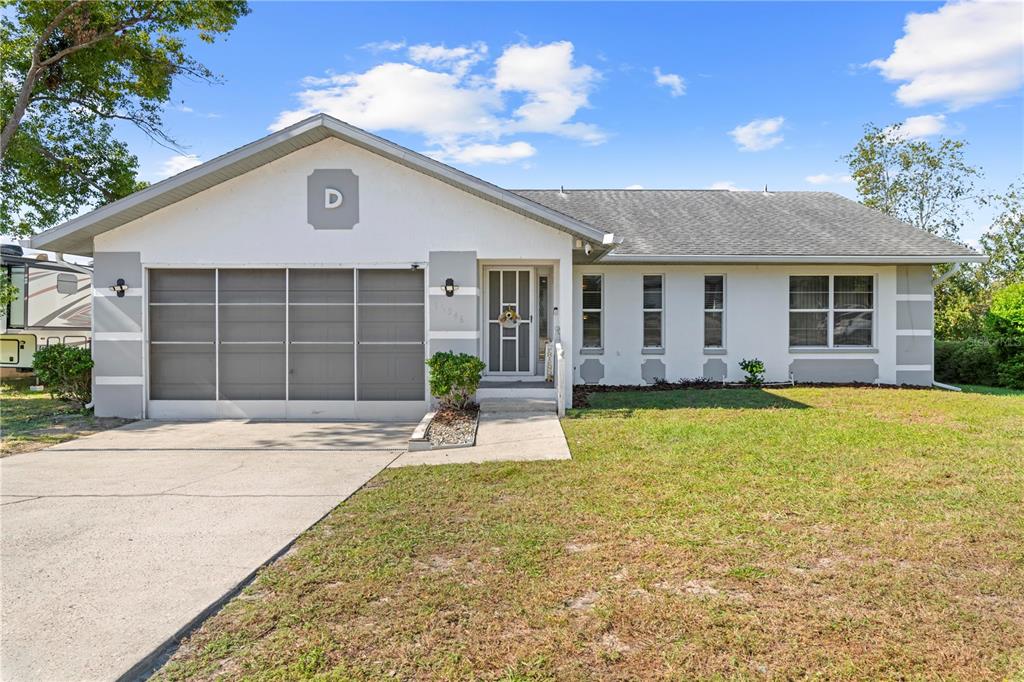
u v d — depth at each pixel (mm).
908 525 4609
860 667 2814
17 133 17250
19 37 15867
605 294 14062
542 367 12672
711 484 5699
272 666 2891
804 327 14383
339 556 4234
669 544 4305
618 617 3295
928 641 3027
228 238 10570
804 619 3252
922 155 26516
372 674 2816
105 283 10609
